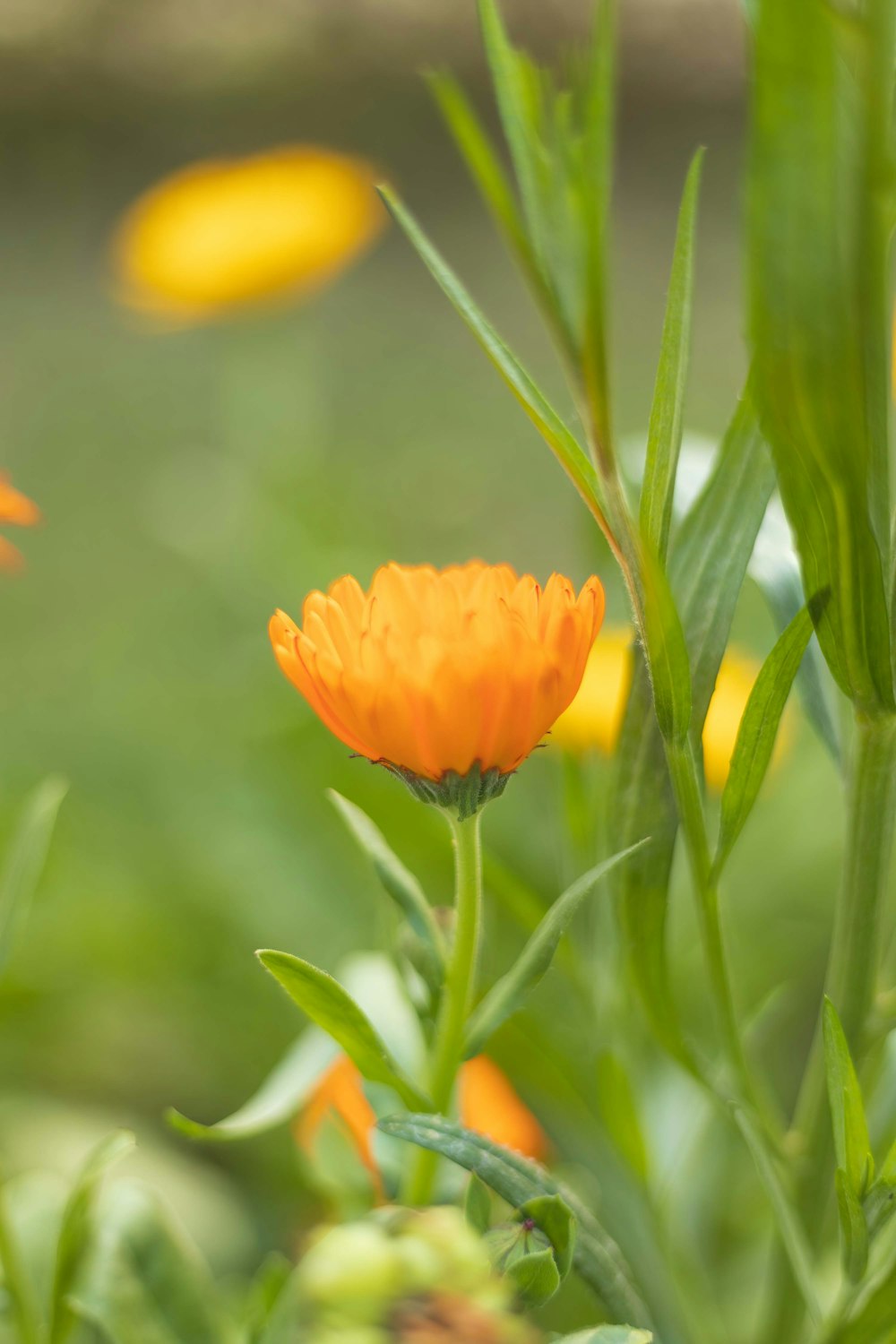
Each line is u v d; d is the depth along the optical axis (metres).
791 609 0.60
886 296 0.52
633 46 3.81
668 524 0.55
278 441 1.51
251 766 1.31
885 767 0.57
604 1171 0.67
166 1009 1.24
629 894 0.58
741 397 0.56
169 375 3.03
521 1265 0.55
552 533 2.23
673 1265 0.66
